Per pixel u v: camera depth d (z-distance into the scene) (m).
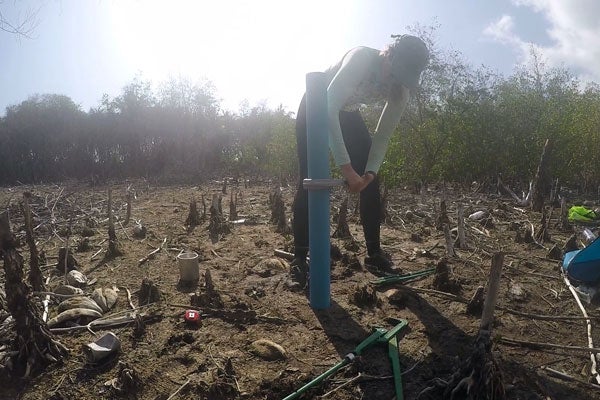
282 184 10.22
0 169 14.91
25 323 2.39
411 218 6.05
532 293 3.42
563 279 3.69
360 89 3.21
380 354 2.56
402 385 2.30
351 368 2.41
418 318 2.97
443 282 3.42
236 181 10.55
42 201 8.46
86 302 3.06
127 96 15.32
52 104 15.61
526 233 4.86
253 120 14.79
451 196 8.17
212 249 4.56
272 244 4.70
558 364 2.49
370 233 3.81
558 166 8.70
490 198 8.18
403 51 2.90
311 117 2.92
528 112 9.26
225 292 3.38
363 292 3.17
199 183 11.32
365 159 3.59
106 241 4.88
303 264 3.59
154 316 2.97
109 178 13.91
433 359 2.52
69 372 2.37
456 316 3.01
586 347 2.65
